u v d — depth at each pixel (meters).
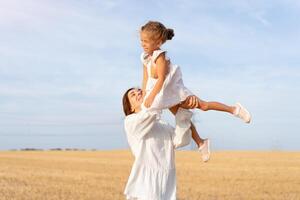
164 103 5.13
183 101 5.27
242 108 5.24
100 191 20.53
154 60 5.18
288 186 23.98
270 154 60.88
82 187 22.05
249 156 56.25
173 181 5.46
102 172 32.25
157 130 5.48
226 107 5.28
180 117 5.34
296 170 34.03
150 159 5.38
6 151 78.19
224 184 24.92
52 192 19.94
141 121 5.23
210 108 5.27
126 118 5.40
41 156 57.94
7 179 25.62
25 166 37.78
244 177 28.86
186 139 5.43
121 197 18.67
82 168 36.31
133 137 5.39
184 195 20.30
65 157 55.34
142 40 5.30
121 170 34.62
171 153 5.50
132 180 5.32
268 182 25.89
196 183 25.45
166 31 5.25
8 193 19.38
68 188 21.48
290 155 58.19
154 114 5.20
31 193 19.52
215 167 37.03
